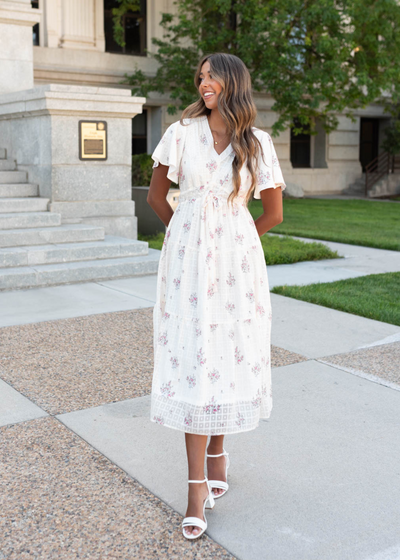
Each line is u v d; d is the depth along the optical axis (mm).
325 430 3479
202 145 2574
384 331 5480
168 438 3352
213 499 2678
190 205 2600
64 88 8359
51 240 7887
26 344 4918
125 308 6133
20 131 9164
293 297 6770
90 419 3566
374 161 25344
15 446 3223
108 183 9039
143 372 4336
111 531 2521
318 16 17172
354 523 2604
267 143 2645
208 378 2549
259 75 17422
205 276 2512
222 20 19672
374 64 18219
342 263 9016
